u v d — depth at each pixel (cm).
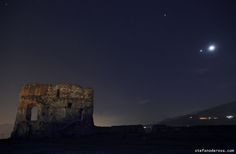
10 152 1589
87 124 2758
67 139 2452
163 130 2562
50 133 2620
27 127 2638
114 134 2652
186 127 2481
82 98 2841
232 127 2248
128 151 1527
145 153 1420
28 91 2800
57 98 2758
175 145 1811
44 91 2780
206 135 2217
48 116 2689
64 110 2733
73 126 2702
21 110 2759
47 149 1712
